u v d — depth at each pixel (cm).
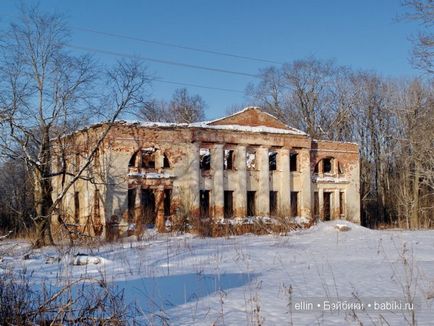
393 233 3334
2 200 4569
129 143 3403
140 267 1619
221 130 3750
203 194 3759
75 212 3681
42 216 2816
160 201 3509
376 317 912
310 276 1427
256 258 1892
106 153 3322
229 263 1750
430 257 1872
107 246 2580
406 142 4888
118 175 3344
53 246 2755
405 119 4903
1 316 877
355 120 6059
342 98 5972
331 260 1814
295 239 2942
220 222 3562
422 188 5288
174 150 3584
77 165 3547
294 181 4150
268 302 1072
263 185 3925
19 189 4384
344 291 1183
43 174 2970
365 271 1500
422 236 3039
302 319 916
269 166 4328
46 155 3006
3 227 4406
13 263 1775
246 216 3831
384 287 1225
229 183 3809
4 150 2877
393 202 5684
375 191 5956
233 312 988
